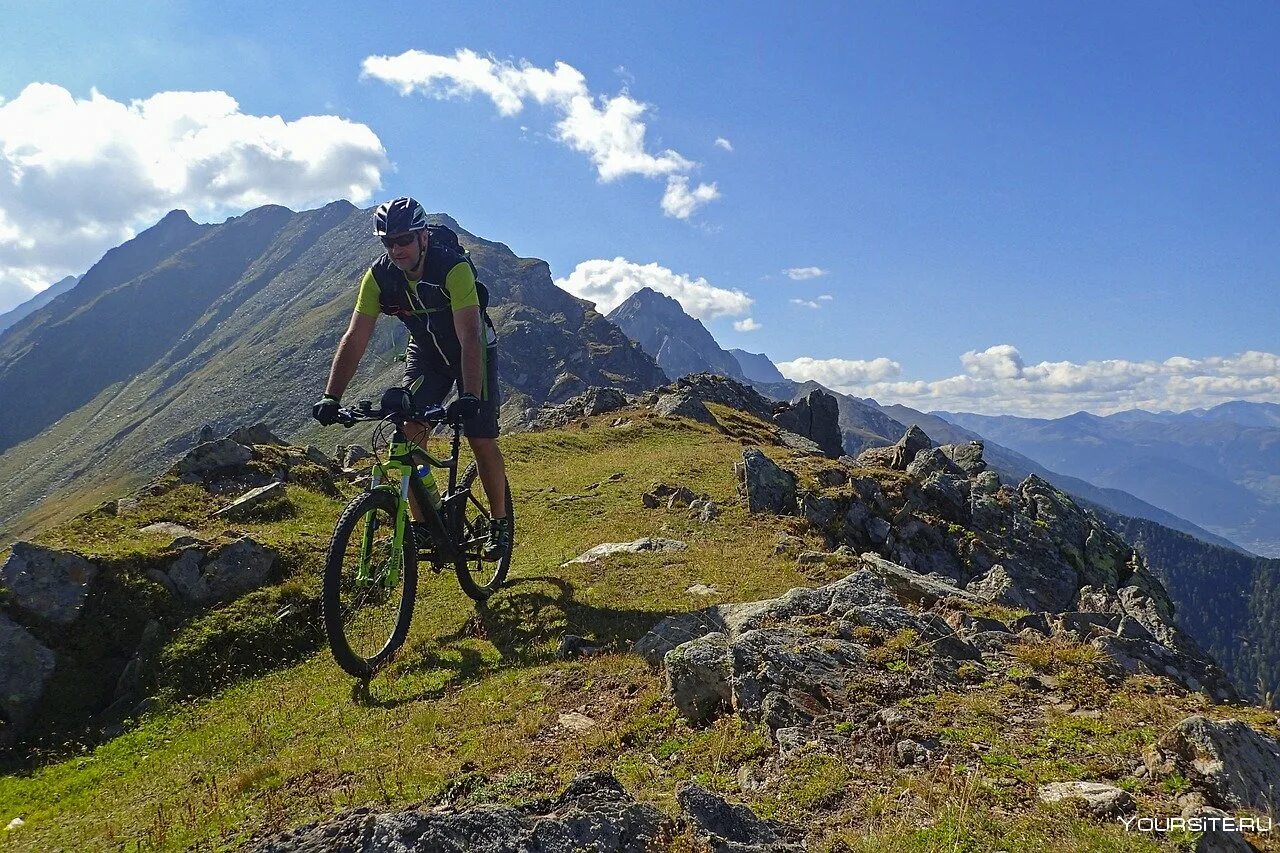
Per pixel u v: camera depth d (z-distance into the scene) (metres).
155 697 11.25
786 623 8.34
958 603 11.06
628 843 4.00
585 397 61.81
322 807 5.71
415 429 8.70
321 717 8.32
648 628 9.47
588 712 7.08
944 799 4.90
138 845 5.98
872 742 5.87
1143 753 5.47
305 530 17.69
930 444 36.75
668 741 6.25
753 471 22.28
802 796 5.12
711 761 5.81
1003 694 6.85
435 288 8.48
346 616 8.58
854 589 8.95
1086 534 26.50
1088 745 5.78
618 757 6.06
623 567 12.78
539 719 6.95
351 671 8.34
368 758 6.58
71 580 12.84
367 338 8.67
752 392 77.06
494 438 9.87
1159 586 25.59
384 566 8.47
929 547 23.88
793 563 12.93
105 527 16.62
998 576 20.44
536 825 3.96
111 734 10.66
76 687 11.81
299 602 13.49
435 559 9.62
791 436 56.38
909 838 4.44
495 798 5.11
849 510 22.23
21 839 7.40
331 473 22.39
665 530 18.22
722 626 8.66
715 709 6.64
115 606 12.90
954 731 5.99
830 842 4.44
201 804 6.50
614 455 37.03
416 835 3.86
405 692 8.45
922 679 6.98
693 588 11.43
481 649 9.61
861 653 7.38
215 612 12.96
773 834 4.44
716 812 4.30
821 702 6.48
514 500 24.36
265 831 5.51
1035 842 4.37
